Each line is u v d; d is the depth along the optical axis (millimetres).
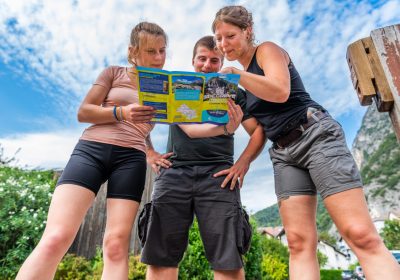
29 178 4879
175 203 1698
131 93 1634
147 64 1611
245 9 1620
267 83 1303
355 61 1034
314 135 1332
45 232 1166
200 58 1929
